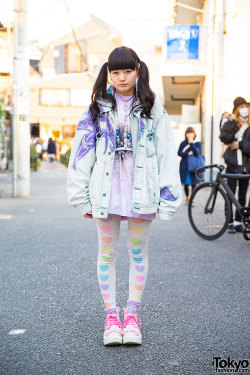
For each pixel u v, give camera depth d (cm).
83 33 3316
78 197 253
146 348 250
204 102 1354
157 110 253
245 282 376
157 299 331
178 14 1702
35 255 468
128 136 250
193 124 1385
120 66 241
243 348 250
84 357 239
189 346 253
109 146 249
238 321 290
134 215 247
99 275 266
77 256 463
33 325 283
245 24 1228
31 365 229
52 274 397
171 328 279
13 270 411
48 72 3381
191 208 572
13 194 1018
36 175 1831
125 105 253
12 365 229
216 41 1221
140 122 247
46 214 758
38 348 250
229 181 556
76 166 253
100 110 252
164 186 251
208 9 1303
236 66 1241
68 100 3114
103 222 258
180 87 1600
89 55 3322
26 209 817
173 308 313
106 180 248
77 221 688
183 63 1305
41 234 582
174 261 444
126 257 456
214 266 426
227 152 568
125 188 249
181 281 377
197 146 892
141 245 263
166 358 238
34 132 3150
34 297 336
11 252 482
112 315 262
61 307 315
